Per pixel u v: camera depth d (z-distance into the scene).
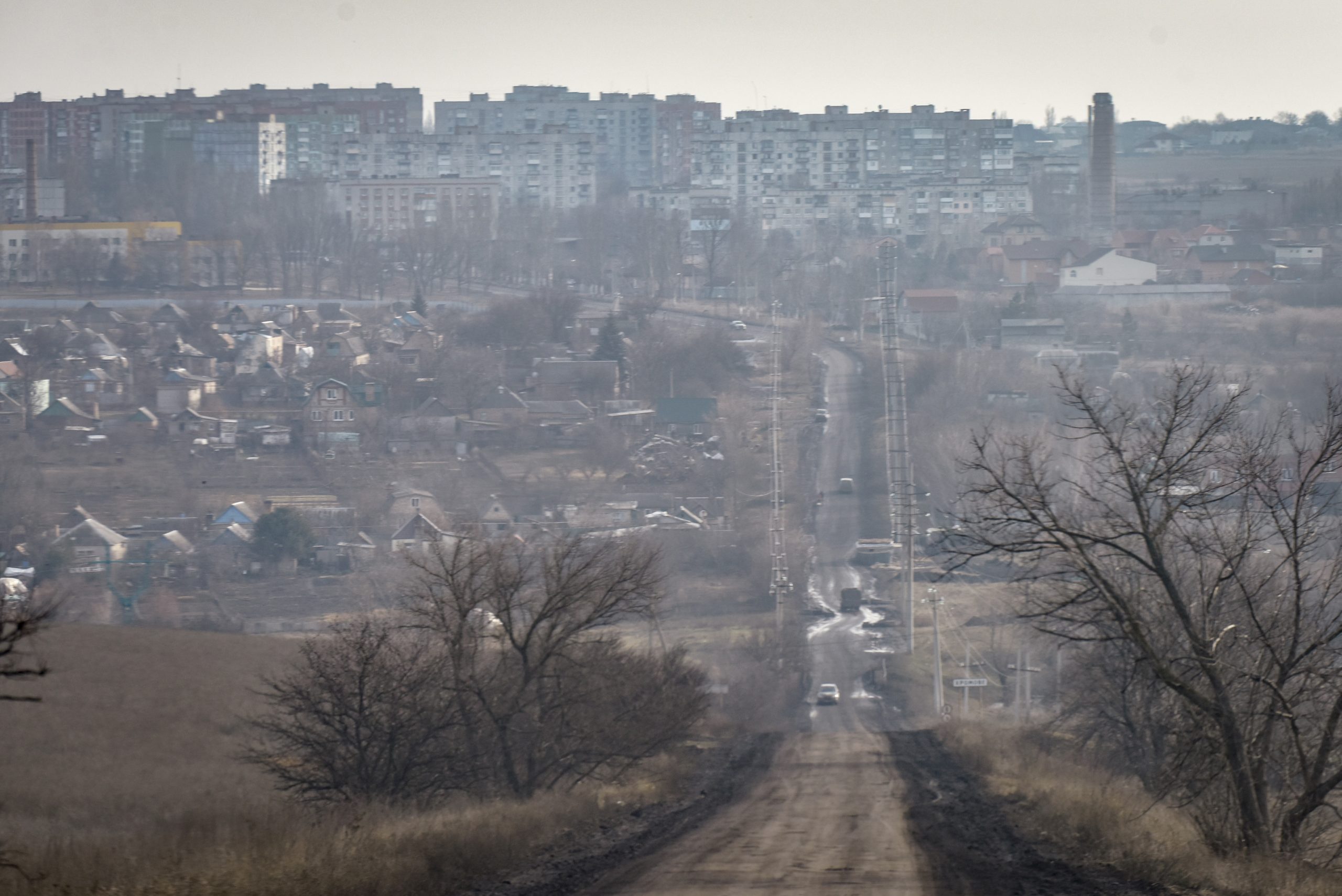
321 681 85.38
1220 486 64.44
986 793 88.19
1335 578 66.62
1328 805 59.91
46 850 56.09
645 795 87.06
